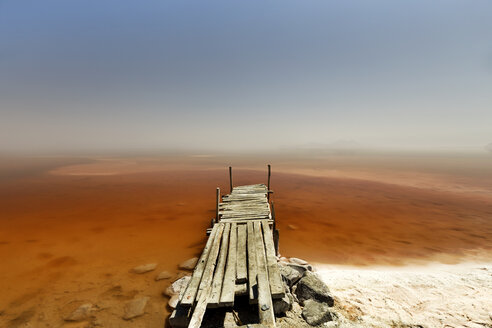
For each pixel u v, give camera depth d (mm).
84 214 12938
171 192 19016
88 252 8305
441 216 12625
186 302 4051
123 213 13172
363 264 7449
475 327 4379
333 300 5152
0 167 35562
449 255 8070
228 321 4293
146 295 5859
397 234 10078
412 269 7102
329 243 9117
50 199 16469
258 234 6617
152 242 9203
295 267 6281
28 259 7746
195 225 11234
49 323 4922
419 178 26141
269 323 3535
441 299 5355
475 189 20125
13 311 5281
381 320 4637
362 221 11781
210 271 4895
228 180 24891
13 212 13234
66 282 6422
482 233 10203
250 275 4695
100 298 5734
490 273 6535
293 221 11773
